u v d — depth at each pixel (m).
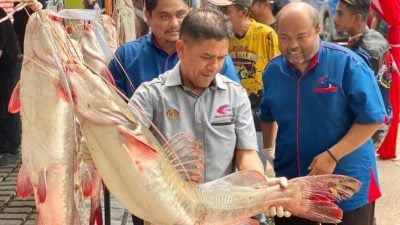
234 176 2.42
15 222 4.98
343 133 3.29
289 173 3.46
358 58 3.25
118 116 1.92
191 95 2.68
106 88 1.93
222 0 4.64
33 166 1.90
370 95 3.15
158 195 2.03
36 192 1.92
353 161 3.30
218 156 2.68
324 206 2.58
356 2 4.57
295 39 3.12
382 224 5.45
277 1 8.54
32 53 1.87
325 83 3.22
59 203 1.93
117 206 4.89
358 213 3.34
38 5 1.88
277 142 3.51
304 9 3.12
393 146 7.08
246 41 4.89
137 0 5.57
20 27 6.58
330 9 12.30
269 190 2.47
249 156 2.71
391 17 6.44
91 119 1.89
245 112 2.76
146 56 3.37
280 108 3.40
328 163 3.20
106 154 1.95
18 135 6.57
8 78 6.36
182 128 2.67
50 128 1.87
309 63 3.24
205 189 2.33
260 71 4.83
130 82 3.15
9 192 5.64
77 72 1.90
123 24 4.89
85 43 3.04
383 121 3.19
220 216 2.32
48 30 1.88
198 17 2.50
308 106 3.29
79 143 2.03
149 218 2.10
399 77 6.64
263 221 4.28
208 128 2.67
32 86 1.87
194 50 2.50
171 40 3.30
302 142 3.35
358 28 4.64
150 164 2.00
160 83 2.72
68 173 1.93
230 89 2.74
